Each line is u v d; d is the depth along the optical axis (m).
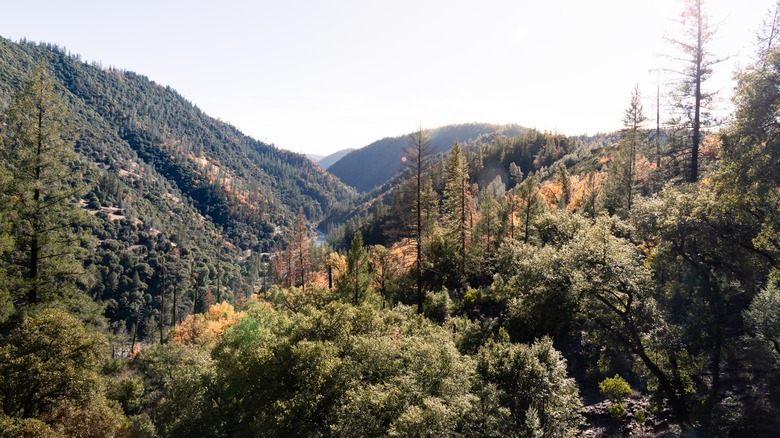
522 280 19.61
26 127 21.95
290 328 22.52
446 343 17.95
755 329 15.49
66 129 23.61
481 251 42.38
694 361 16.48
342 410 15.37
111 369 32.59
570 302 17.81
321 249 102.25
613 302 17.56
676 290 18.14
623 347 17.39
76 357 17.19
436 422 12.80
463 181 43.00
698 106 25.64
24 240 21.73
